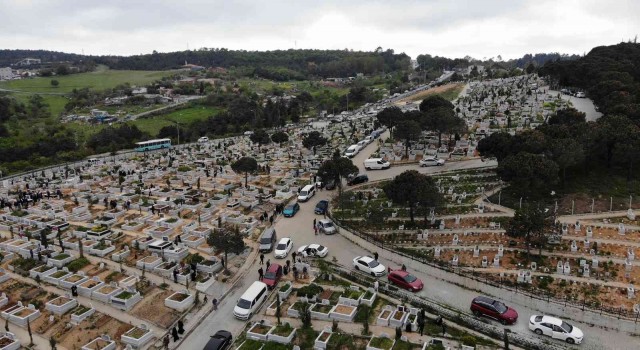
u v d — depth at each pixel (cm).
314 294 5156
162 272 5925
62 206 8575
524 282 5338
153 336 4725
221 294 5459
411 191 6525
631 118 9188
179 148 15100
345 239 6875
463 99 17588
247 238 7000
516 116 13050
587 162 7756
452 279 5575
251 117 19675
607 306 4878
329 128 15588
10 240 6944
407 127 10188
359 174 9394
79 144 16375
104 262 6247
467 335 4400
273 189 9300
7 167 12962
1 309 5256
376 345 4241
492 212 6831
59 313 5106
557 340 4431
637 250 5622
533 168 6581
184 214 8000
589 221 6291
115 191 9538
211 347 4284
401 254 6059
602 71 15425
